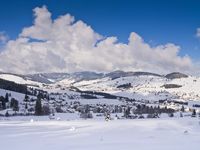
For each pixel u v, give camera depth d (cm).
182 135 5822
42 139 5319
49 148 4300
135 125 7762
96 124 8269
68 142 4906
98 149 4162
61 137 5603
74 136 5753
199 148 4144
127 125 7775
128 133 6219
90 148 4253
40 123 9056
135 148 4197
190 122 8512
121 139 5241
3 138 5469
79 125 8175
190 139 5172
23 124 8825
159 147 4259
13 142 4934
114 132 6425
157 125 7775
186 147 4238
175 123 8269
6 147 4412
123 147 4300
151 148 4175
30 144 4697
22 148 4319
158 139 5197
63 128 7450
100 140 5131
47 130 6994
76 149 4178
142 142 4816
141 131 6588
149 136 5666
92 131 6644
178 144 4547
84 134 6081
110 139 5253
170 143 4669
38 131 6750
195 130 6800
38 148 4303
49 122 9319
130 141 4953
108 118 9738
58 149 4206
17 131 6756
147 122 8512
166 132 6372
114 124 8081
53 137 5606
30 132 6531
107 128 7219
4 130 6981
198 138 5312
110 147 4316
